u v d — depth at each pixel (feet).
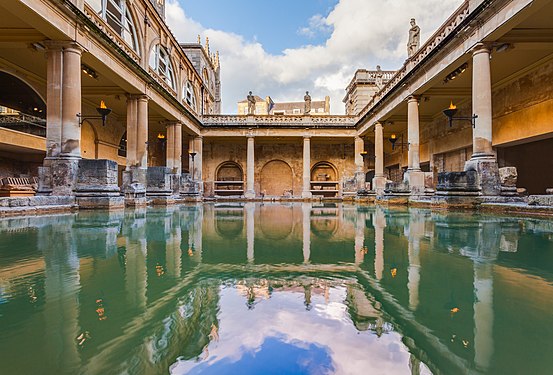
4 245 13.87
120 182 81.76
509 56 42.19
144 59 57.11
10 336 5.22
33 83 52.80
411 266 10.30
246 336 5.29
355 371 4.16
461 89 53.42
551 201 25.34
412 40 56.08
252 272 9.61
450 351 4.75
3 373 4.12
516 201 31.45
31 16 30.58
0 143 51.39
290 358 4.51
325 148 112.37
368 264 10.58
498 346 4.92
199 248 13.57
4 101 56.75
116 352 4.70
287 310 6.50
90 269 9.81
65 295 7.34
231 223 24.59
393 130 89.97
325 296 7.45
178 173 74.33
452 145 67.21
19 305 6.68
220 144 110.93
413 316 6.20
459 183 34.14
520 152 56.34
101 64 42.01
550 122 43.29
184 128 83.20
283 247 13.83
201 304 6.84
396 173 102.94
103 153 72.13
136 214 32.42
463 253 12.32
